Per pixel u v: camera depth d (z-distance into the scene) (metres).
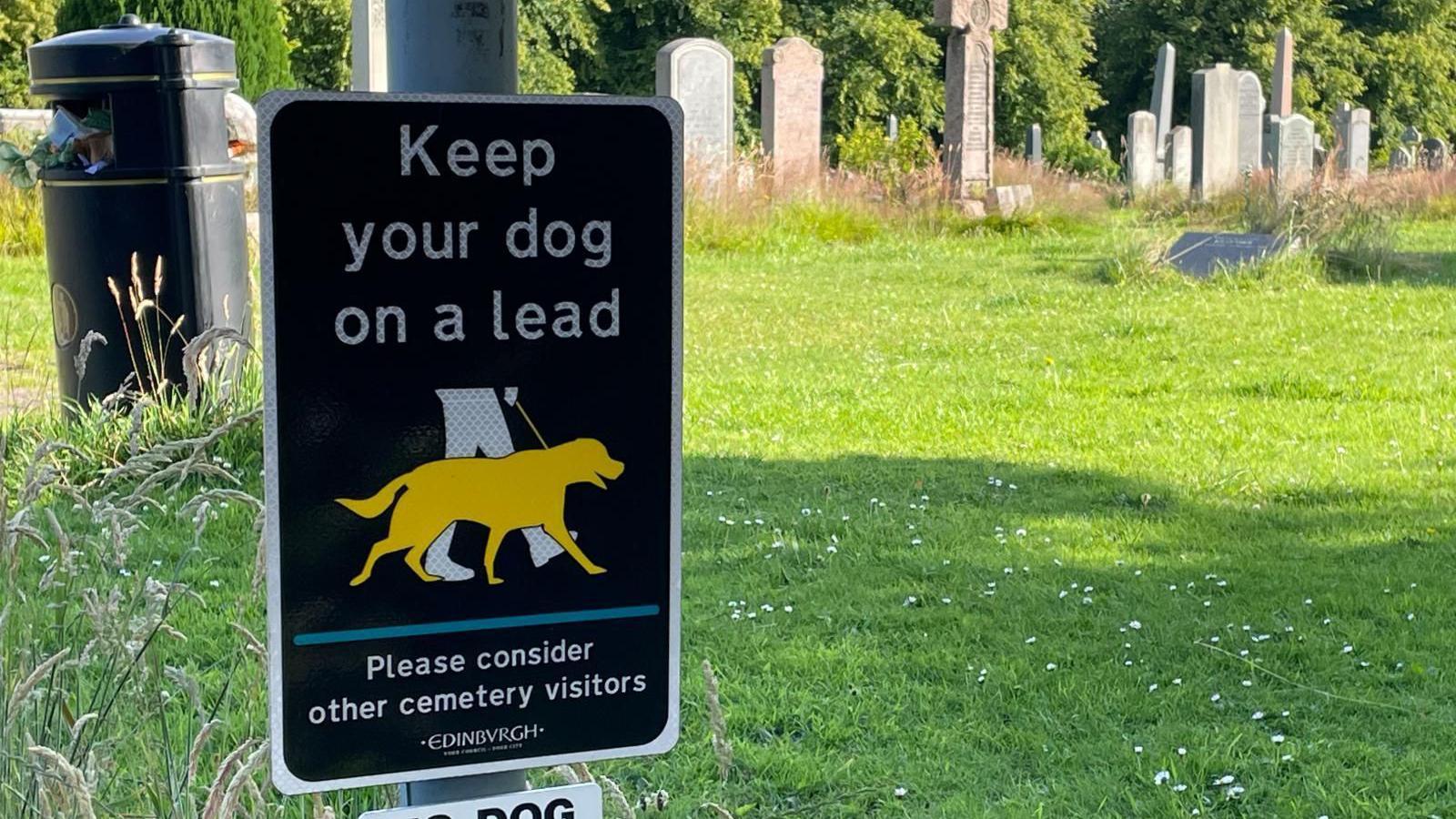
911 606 4.98
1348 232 14.23
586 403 1.82
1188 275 13.45
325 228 1.71
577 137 1.78
